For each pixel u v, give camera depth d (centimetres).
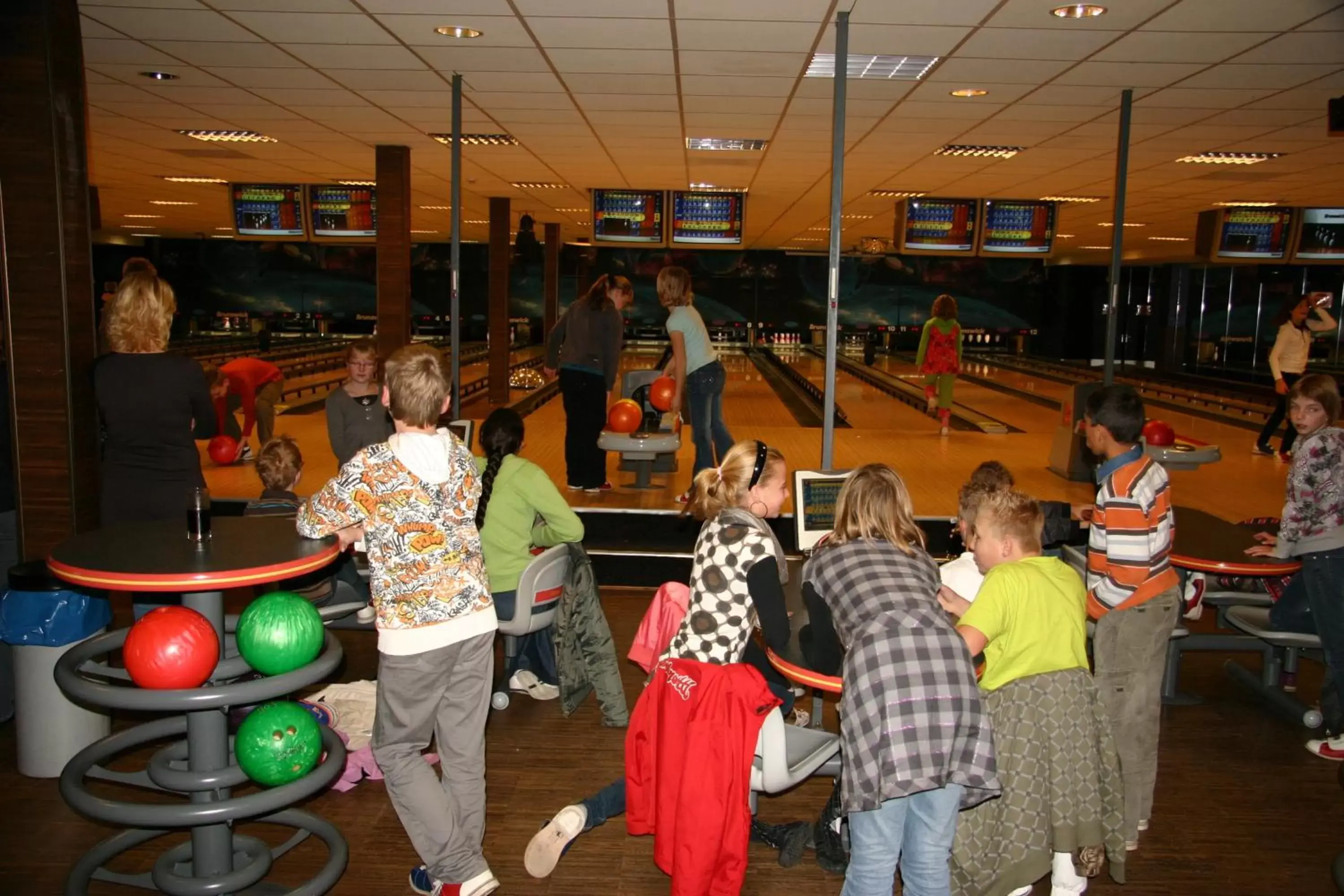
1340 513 330
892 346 2511
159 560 235
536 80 576
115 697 228
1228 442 984
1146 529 268
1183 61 498
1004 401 1426
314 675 243
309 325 2517
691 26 457
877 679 213
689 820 236
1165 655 280
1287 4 402
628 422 628
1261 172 868
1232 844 296
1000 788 217
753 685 242
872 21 442
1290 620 361
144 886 253
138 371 302
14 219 360
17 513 370
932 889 217
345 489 231
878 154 831
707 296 2575
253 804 234
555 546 372
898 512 239
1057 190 1034
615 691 361
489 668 248
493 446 358
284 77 580
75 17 366
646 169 963
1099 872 277
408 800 238
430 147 830
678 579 545
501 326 1232
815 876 277
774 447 885
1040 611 235
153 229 1975
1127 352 2416
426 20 457
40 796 308
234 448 729
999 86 564
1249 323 2136
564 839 261
